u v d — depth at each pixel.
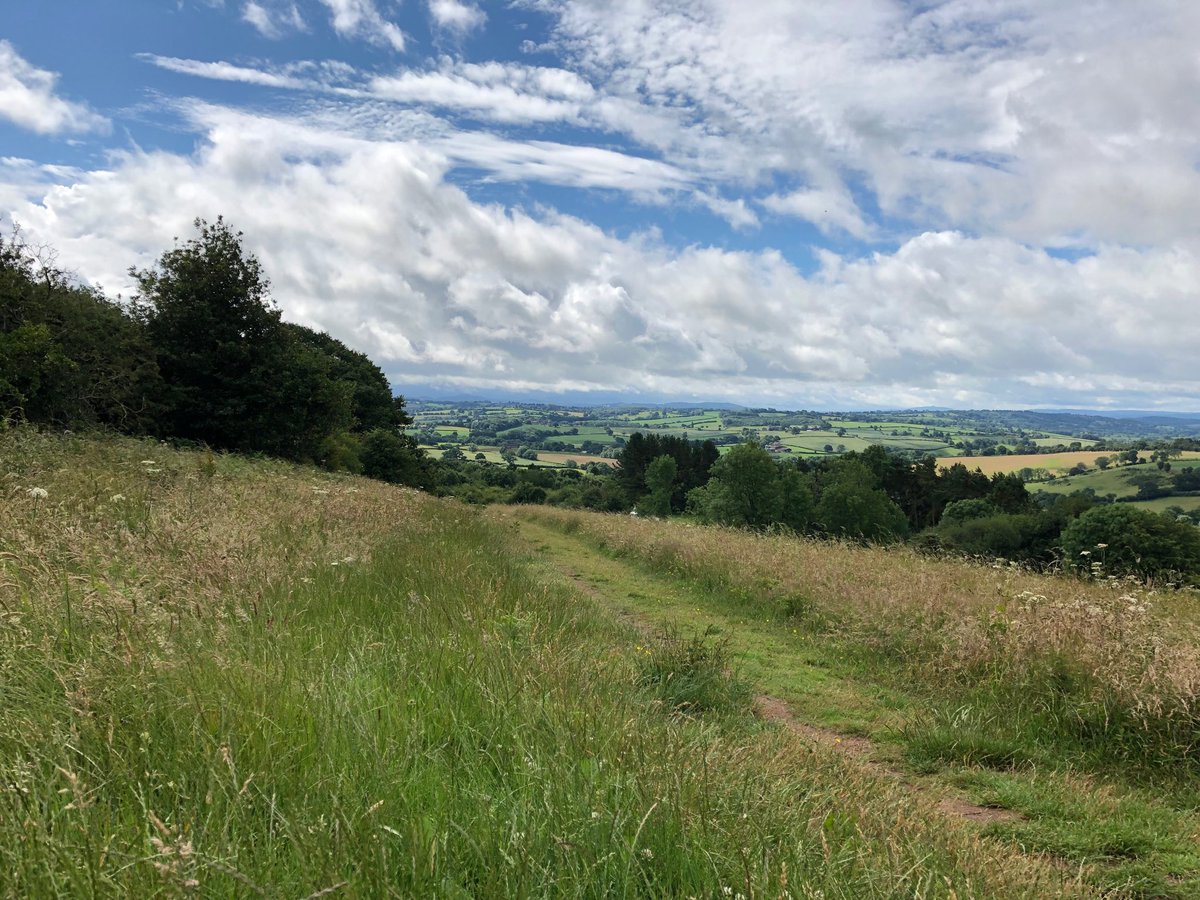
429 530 11.80
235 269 26.56
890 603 8.26
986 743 5.16
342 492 12.41
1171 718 5.06
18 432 11.06
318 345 50.56
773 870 2.49
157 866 1.79
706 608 10.27
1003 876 3.08
